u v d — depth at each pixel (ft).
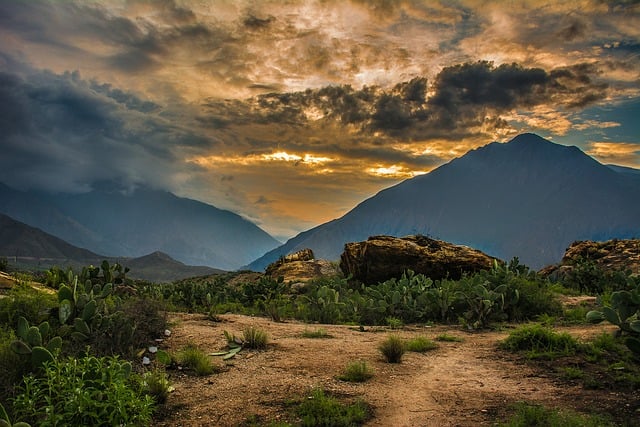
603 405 20.38
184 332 35.24
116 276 54.24
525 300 45.55
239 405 21.33
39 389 18.38
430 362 28.99
